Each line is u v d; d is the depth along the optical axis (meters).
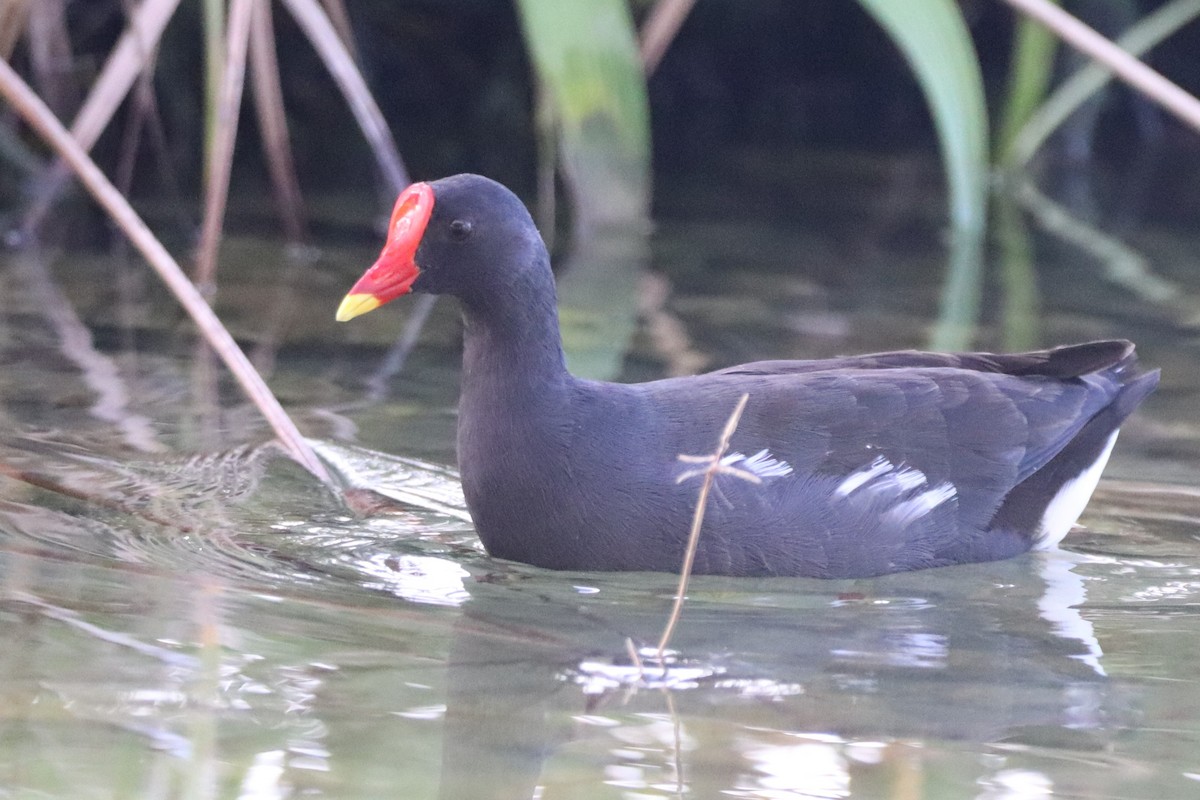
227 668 7.43
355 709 7.06
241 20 14.67
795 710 7.30
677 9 16.58
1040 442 10.11
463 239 9.29
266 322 14.75
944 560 9.77
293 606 8.35
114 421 11.52
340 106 24.83
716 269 17.78
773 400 9.64
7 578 8.40
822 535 9.38
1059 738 7.06
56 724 6.71
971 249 19.41
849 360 10.58
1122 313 15.93
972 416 10.01
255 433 11.41
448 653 7.82
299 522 9.79
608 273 17.38
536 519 9.19
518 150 24.36
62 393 12.14
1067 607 9.02
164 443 11.08
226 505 9.98
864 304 16.14
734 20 27.69
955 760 6.79
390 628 8.12
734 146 26.92
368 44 25.19
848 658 8.05
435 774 6.43
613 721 7.09
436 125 26.12
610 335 14.44
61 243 17.84
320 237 18.72
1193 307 16.25
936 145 27.66
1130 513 10.70
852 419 9.71
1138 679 7.85
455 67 26.30
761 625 8.52
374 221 19.78
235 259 17.36
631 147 18.50
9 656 7.39
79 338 13.84
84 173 10.97
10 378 12.47
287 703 7.07
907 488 9.66
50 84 19.38
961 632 8.53
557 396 9.27
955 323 15.30
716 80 28.41
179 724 6.79
